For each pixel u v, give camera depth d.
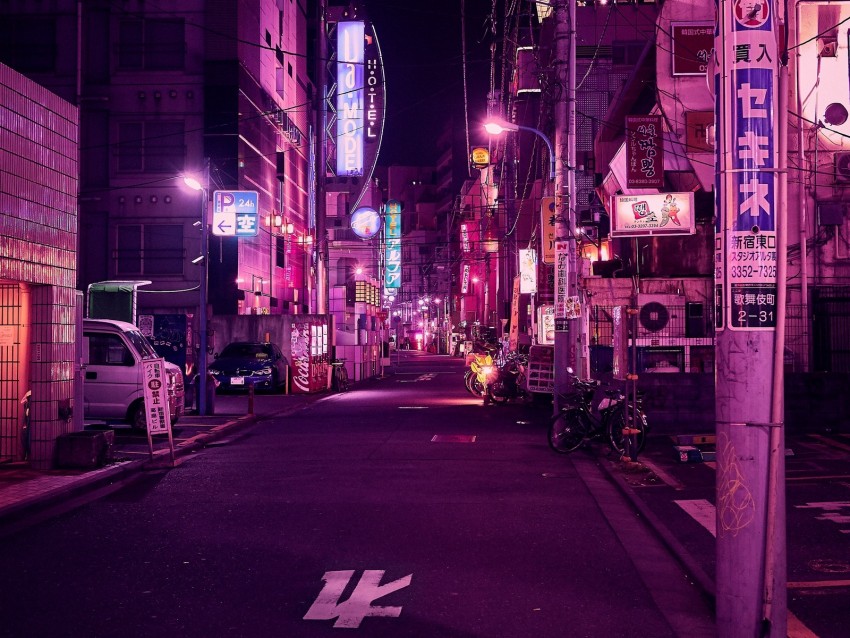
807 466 12.38
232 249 35.22
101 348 16.80
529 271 39.94
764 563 4.76
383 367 49.31
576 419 13.92
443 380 39.88
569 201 18.05
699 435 14.67
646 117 21.81
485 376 24.70
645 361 21.47
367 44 47.69
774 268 4.86
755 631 4.75
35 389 11.43
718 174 5.05
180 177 35.09
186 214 35.09
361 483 10.98
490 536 7.96
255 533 8.07
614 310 13.24
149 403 12.62
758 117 4.91
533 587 6.27
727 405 4.89
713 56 5.24
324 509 9.26
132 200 35.22
